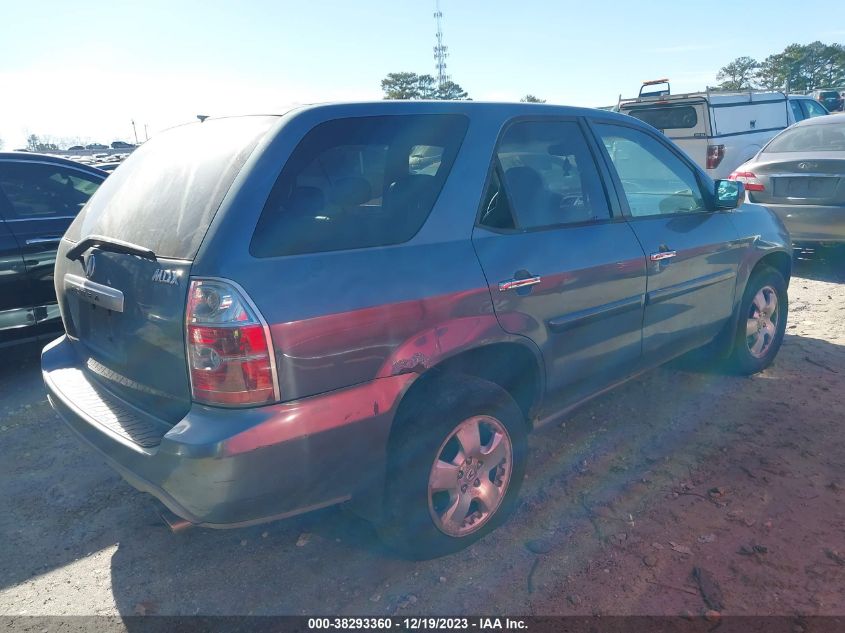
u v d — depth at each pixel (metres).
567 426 4.20
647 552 2.96
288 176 2.49
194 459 2.21
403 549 2.83
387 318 2.51
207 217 2.39
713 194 4.32
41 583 2.89
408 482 2.67
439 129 2.96
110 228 2.88
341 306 2.39
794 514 3.19
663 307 3.84
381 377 2.51
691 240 3.99
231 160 2.54
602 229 3.48
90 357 3.08
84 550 3.12
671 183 4.08
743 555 2.91
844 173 7.27
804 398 4.48
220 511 2.28
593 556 2.95
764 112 12.61
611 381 3.69
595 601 2.68
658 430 4.11
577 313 3.27
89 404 2.83
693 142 11.73
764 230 4.68
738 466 3.64
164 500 2.38
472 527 2.96
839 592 2.68
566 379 3.33
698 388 4.70
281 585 2.84
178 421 2.45
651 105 12.19
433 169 2.89
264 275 2.29
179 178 2.70
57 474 3.80
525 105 3.33
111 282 2.73
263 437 2.24
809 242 7.72
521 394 3.28
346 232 2.55
